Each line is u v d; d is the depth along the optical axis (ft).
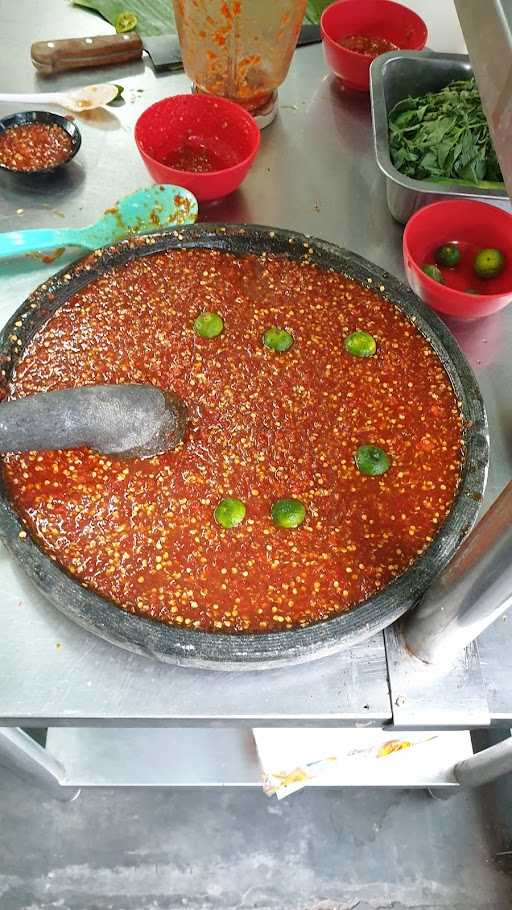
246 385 2.12
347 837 3.17
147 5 3.15
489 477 2.09
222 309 2.24
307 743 2.53
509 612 1.91
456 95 2.59
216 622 1.71
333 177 2.74
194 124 2.60
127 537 1.83
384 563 1.82
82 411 1.73
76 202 2.61
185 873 3.08
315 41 3.16
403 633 1.83
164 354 2.15
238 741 2.92
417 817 3.22
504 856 3.16
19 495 1.86
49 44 2.88
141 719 1.74
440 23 3.48
